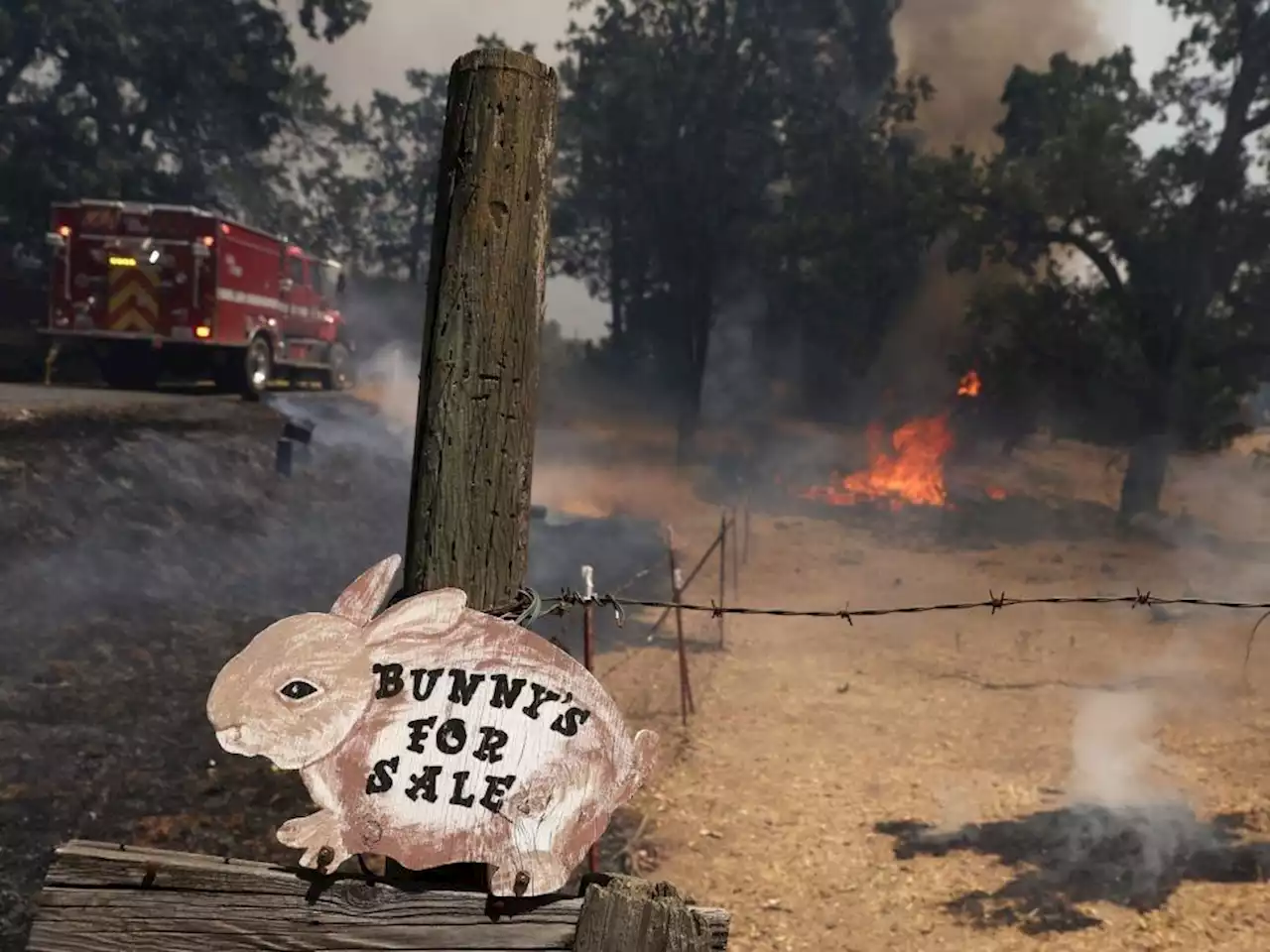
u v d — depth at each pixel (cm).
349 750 221
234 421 1655
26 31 2703
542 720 226
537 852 223
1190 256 2688
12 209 2722
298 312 2144
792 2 3634
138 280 1753
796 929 643
